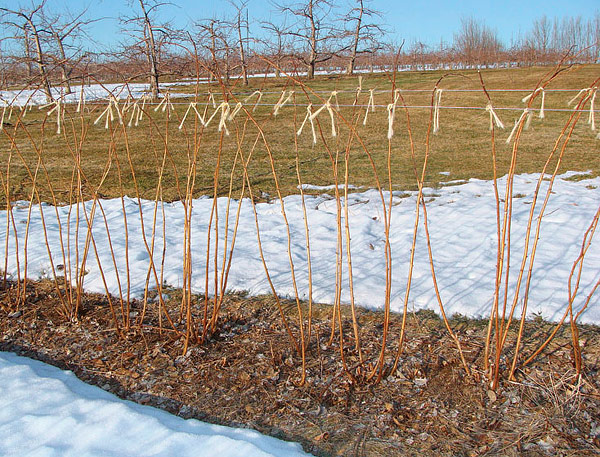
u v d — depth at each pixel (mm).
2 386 2887
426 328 3447
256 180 7645
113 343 3451
